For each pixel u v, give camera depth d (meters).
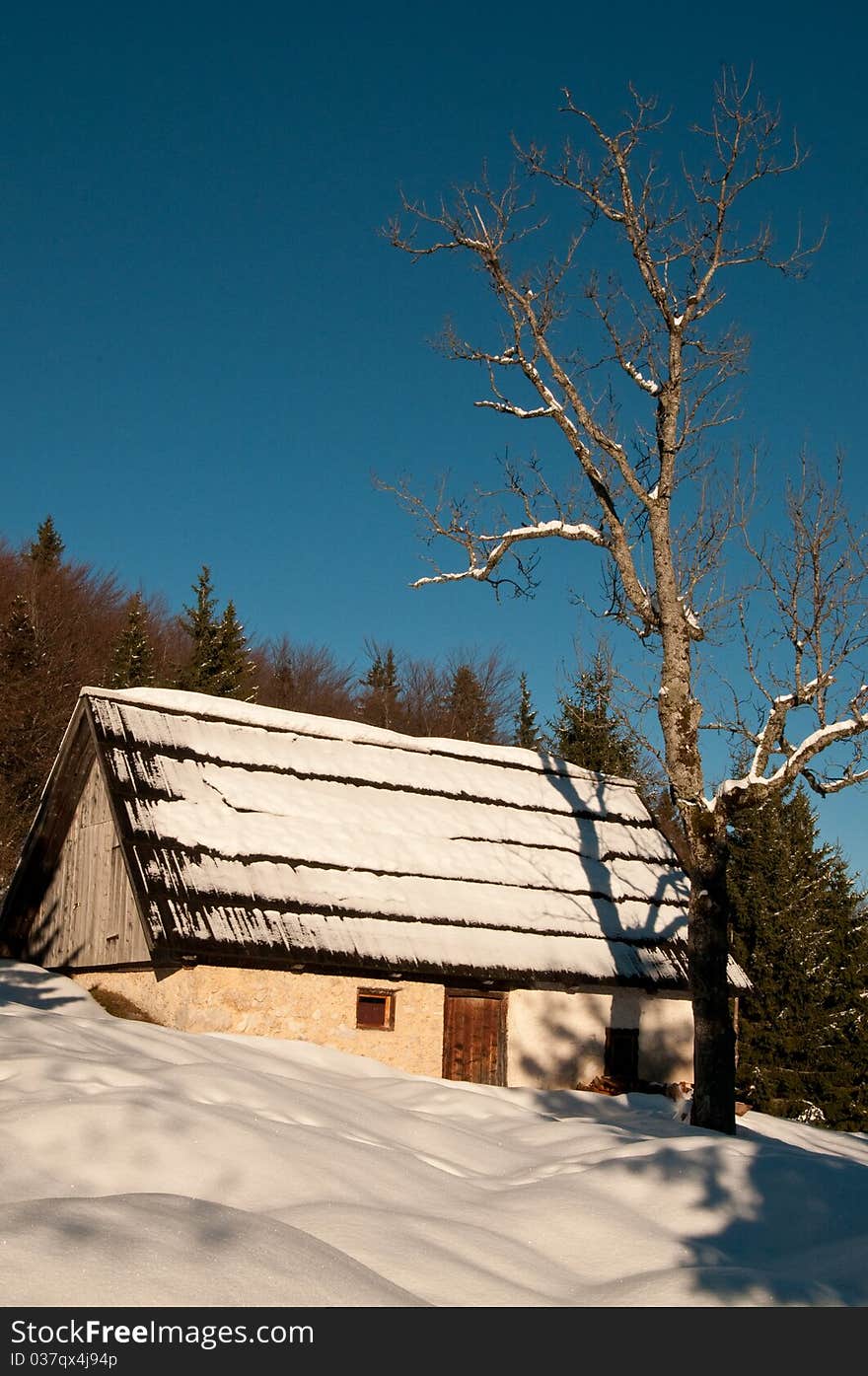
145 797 17.89
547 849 22.41
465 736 60.72
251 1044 15.25
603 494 17.09
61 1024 12.23
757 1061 28.36
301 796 19.95
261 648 67.00
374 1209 8.04
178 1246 6.23
